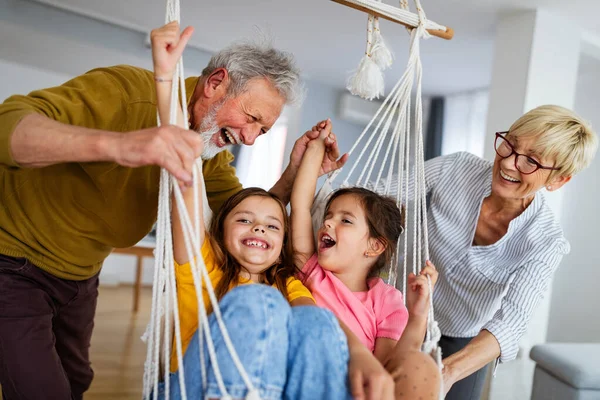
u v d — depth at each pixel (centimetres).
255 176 648
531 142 143
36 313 131
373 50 149
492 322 149
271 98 138
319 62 524
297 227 153
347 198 150
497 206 163
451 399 173
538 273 150
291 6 399
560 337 443
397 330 136
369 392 97
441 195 172
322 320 102
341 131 602
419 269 141
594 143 146
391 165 161
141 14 457
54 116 115
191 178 94
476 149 531
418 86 149
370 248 149
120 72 134
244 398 92
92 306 159
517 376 327
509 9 365
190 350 100
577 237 438
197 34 493
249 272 140
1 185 131
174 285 103
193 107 141
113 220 136
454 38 418
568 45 375
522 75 363
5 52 517
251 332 95
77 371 162
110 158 93
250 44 141
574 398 223
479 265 164
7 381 125
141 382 273
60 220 132
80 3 450
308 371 97
